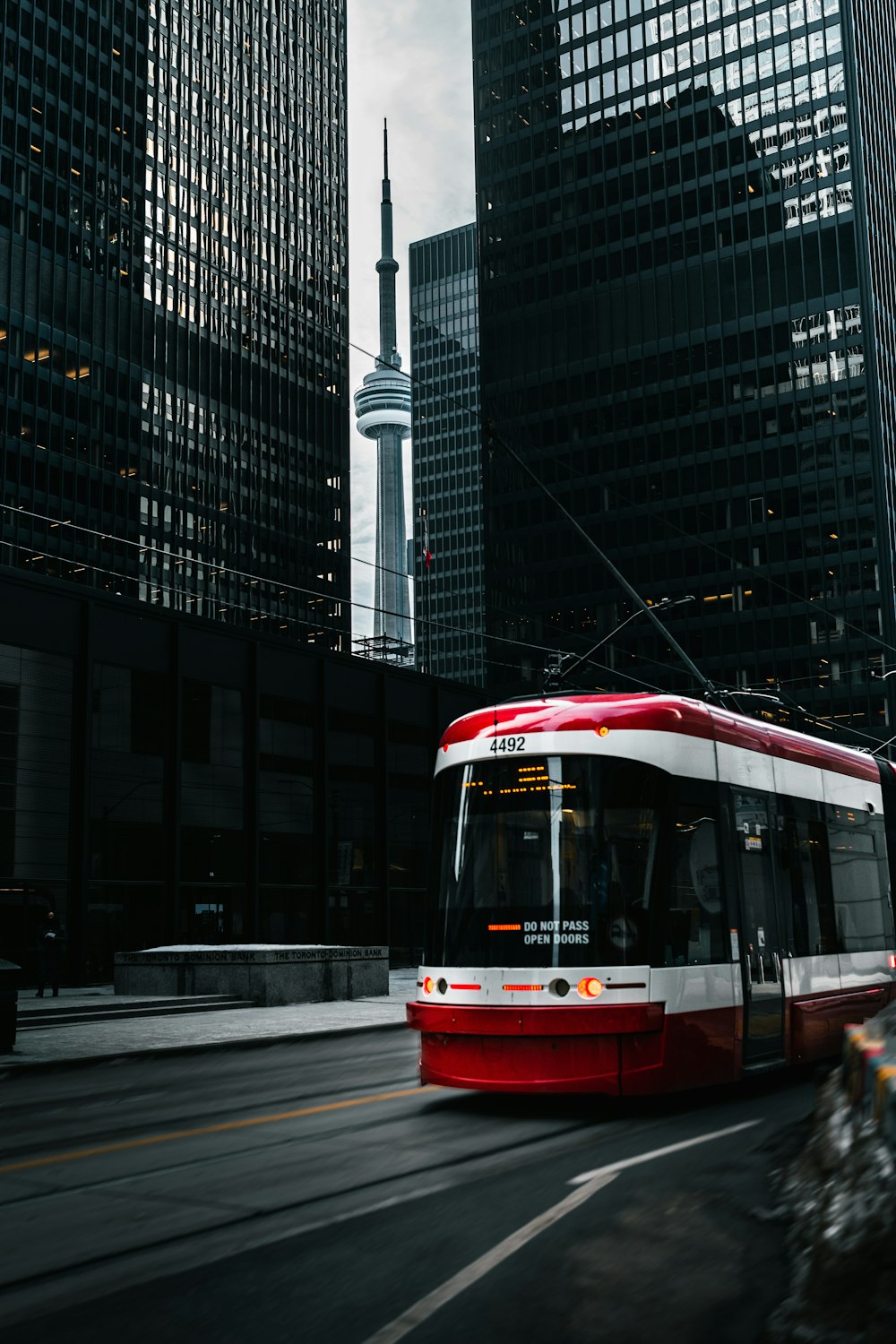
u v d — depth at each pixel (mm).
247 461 115562
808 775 14633
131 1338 4934
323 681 42188
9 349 93250
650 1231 6445
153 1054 17719
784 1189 7277
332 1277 5746
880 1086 5676
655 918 11023
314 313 127062
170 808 36719
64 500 96500
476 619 179750
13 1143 10094
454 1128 10258
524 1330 4926
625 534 99875
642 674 97500
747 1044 12070
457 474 188000
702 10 101688
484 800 11680
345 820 42812
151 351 106000
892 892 16609
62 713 33938
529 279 106562
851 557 91938
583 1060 10641
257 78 122812
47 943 28266
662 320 100812
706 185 100250
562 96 107250
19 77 96312
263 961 26125
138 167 106562
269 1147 9484
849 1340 4309
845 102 95375
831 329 94500
